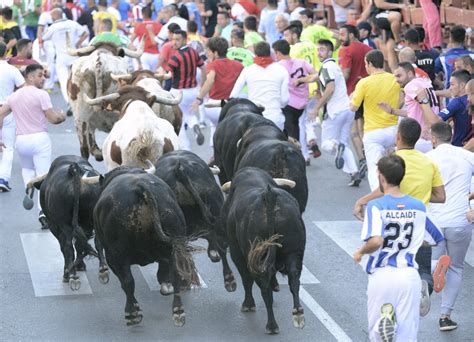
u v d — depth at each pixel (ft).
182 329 65.21
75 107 96.12
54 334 64.85
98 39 108.88
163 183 63.62
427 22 122.21
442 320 65.00
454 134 80.94
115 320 67.15
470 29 117.60
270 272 59.98
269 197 59.41
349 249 82.79
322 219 91.81
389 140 89.71
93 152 97.76
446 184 64.59
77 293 72.64
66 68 145.28
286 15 147.23
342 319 67.05
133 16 175.01
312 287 73.46
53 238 86.94
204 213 66.74
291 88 106.63
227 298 71.26
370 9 135.33
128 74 92.99
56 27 143.95
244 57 114.11
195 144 124.06
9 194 102.12
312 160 116.06
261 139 74.79
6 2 178.81
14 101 89.66
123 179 62.85
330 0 157.69
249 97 98.84
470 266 78.07
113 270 63.67
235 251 64.28
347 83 112.98
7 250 83.51
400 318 53.16
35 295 72.38
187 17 154.30
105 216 61.98
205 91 105.81
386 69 123.24
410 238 53.21
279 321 66.49
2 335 64.75
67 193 69.56
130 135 73.31
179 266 60.54
